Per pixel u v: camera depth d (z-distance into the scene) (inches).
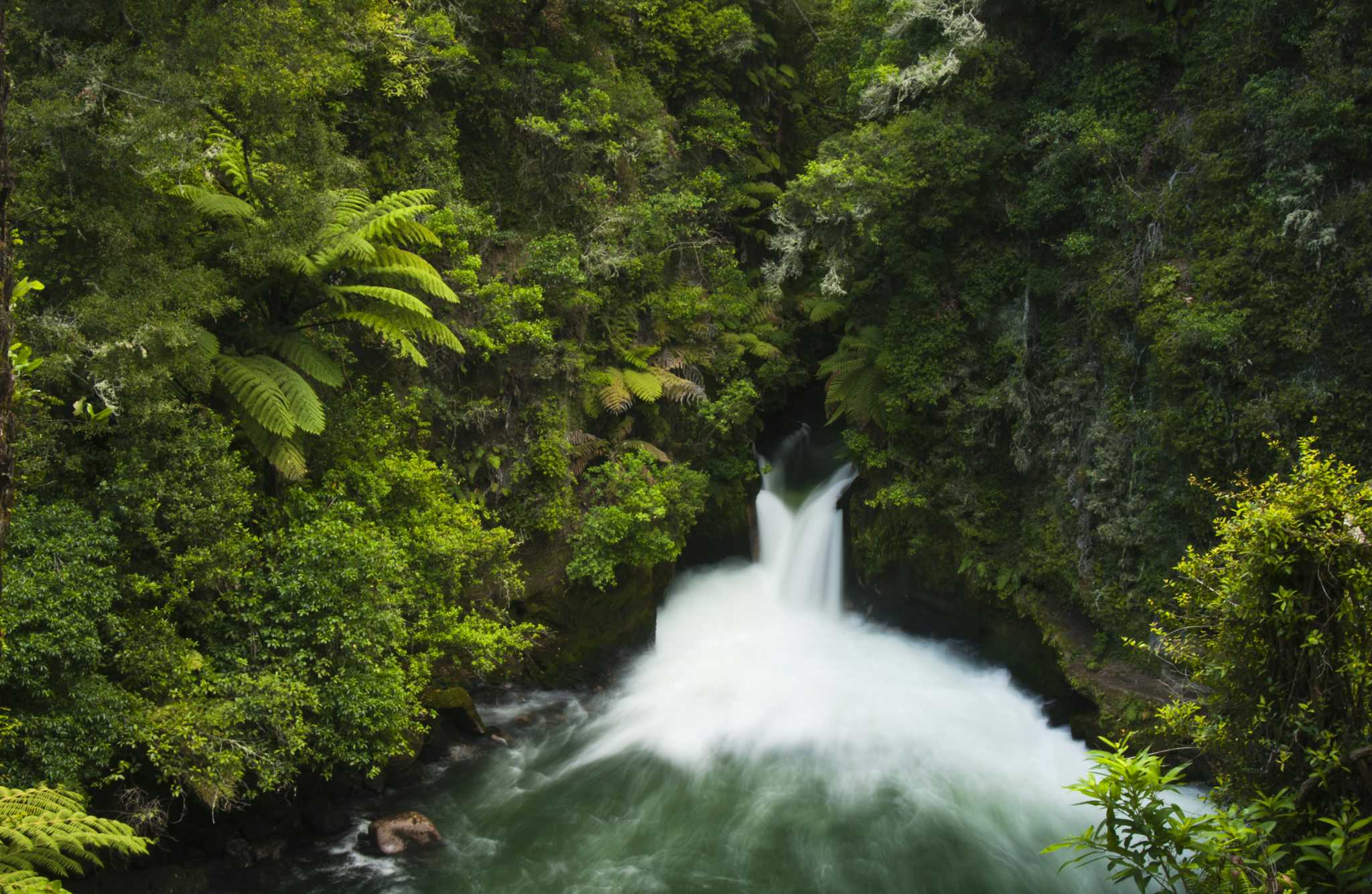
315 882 402.6
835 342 847.7
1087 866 439.8
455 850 436.5
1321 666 157.5
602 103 637.9
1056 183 587.8
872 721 586.2
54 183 353.1
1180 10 556.4
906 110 653.3
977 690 629.9
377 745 404.2
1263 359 482.3
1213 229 514.6
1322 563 157.5
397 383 532.4
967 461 633.0
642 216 662.5
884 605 721.6
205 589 387.5
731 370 737.6
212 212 403.5
